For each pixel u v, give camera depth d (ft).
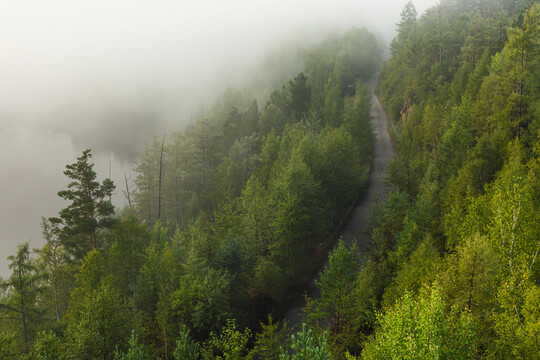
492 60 185.57
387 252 133.90
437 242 120.57
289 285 166.61
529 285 65.72
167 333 117.50
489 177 120.37
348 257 112.16
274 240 164.76
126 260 133.18
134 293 129.29
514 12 368.89
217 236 160.35
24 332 116.67
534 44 131.34
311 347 53.11
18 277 119.85
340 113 317.83
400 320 56.49
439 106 217.97
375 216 169.48
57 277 144.46
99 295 96.78
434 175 155.12
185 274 136.46
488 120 137.49
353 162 224.12
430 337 52.24
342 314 112.27
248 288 154.40
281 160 212.23
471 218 96.84
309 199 166.81
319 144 216.33
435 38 305.53
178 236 160.97
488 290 69.82
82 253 150.00
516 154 107.24
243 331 139.74
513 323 61.31
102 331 95.86
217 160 312.71
